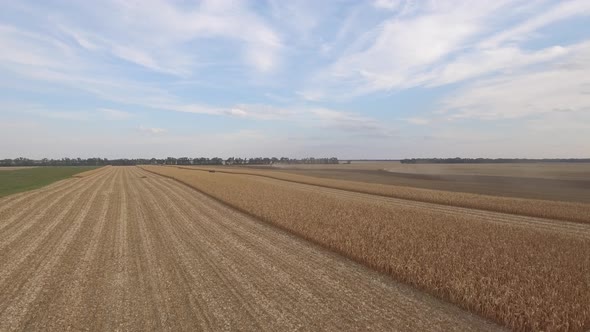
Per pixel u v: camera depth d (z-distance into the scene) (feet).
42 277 32.96
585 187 162.91
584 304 25.46
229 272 34.91
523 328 23.07
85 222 63.16
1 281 31.86
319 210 73.51
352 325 23.61
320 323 23.85
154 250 43.39
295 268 36.58
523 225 67.41
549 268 34.01
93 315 24.80
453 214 80.28
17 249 43.57
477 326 23.89
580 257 38.81
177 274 34.06
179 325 23.30
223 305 26.66
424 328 23.38
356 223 58.65
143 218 68.03
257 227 59.47
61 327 22.95
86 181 181.88
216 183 157.28
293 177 241.96
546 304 24.93
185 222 63.82
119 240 48.78
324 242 45.37
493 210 87.61
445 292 28.58
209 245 46.26
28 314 24.91
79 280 32.17
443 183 189.67
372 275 34.50
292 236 52.44
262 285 31.27
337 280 32.91
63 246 45.16
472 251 40.55
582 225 68.33
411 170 370.73
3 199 99.14
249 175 259.39
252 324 23.53
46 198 101.96
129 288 30.19
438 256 37.99
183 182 169.78
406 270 32.89
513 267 34.17
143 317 24.50
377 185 166.20
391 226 55.93
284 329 22.89
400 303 27.63
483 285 27.94
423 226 56.24
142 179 201.57
